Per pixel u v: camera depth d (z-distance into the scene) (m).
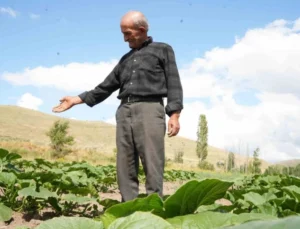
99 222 1.56
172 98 3.96
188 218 1.83
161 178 3.90
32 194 4.87
